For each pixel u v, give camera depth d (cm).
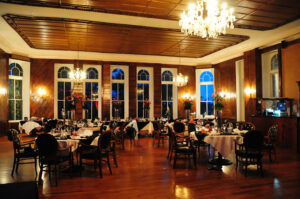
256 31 759
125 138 1006
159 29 723
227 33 778
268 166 530
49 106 1111
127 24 684
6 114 988
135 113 1198
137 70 1227
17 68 1072
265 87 923
